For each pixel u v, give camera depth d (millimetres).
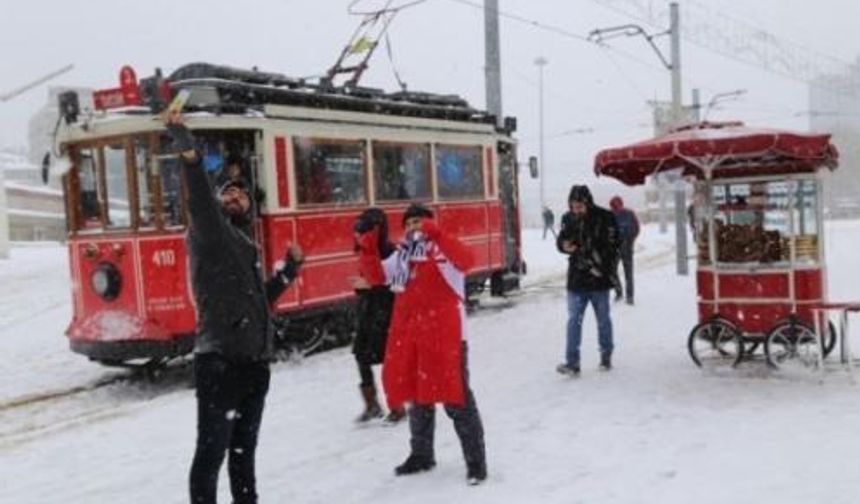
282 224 11305
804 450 6477
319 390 9602
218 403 5125
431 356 6113
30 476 7023
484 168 15820
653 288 17984
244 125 10820
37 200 52750
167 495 6418
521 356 10914
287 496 6164
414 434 6477
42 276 24922
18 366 12328
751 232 9188
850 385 8391
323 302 11906
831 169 9094
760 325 9102
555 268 24203
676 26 22594
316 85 12617
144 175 10500
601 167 9055
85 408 9789
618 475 6180
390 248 7914
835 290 15516
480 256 15602
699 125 9555
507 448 6949
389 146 13289
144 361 11562
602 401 8305
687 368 9555
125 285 10648
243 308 5129
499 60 19375
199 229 4992
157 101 10320
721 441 6840
